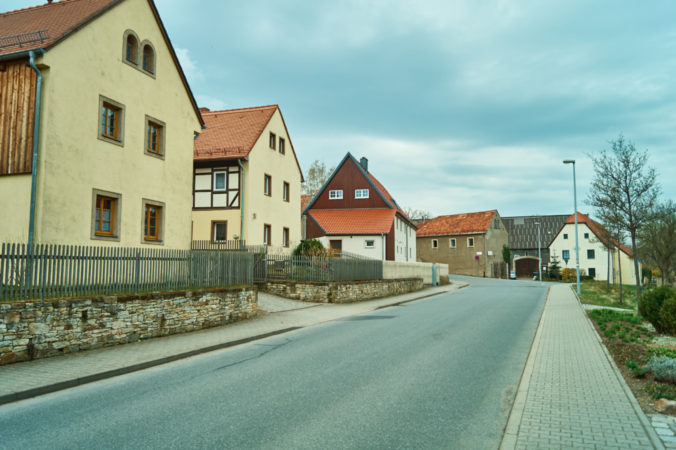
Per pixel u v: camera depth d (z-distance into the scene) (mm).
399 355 9789
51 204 13172
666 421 5488
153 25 17469
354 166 45688
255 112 30688
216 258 14727
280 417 5816
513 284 43938
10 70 13547
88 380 7910
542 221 79625
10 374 7914
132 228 16203
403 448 4824
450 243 66438
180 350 10297
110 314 10641
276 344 11539
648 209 20375
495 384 7461
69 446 4957
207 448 4832
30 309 8984
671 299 11750
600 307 20734
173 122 18391
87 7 15867
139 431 5383
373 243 39969
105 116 15484
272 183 30047
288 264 22156
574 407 6062
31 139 13078
